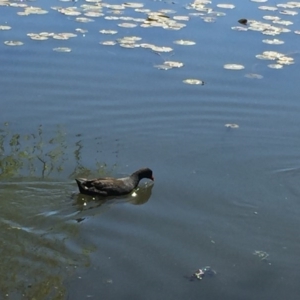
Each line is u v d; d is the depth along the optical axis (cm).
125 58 1602
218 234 984
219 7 2053
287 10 2056
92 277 858
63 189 1087
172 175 1161
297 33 1825
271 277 884
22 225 974
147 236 966
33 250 912
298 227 1017
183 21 1883
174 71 1546
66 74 1502
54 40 1683
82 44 1670
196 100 1423
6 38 1683
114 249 927
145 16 1916
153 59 1600
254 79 1527
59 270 869
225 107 1409
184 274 879
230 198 1091
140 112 1365
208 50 1672
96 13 1914
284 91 1480
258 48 1702
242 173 1177
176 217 1027
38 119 1317
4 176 1105
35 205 1035
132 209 1048
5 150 1195
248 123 1356
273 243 969
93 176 1130
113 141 1261
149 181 1141
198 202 1077
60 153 1198
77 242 939
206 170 1181
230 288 855
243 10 2031
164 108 1387
